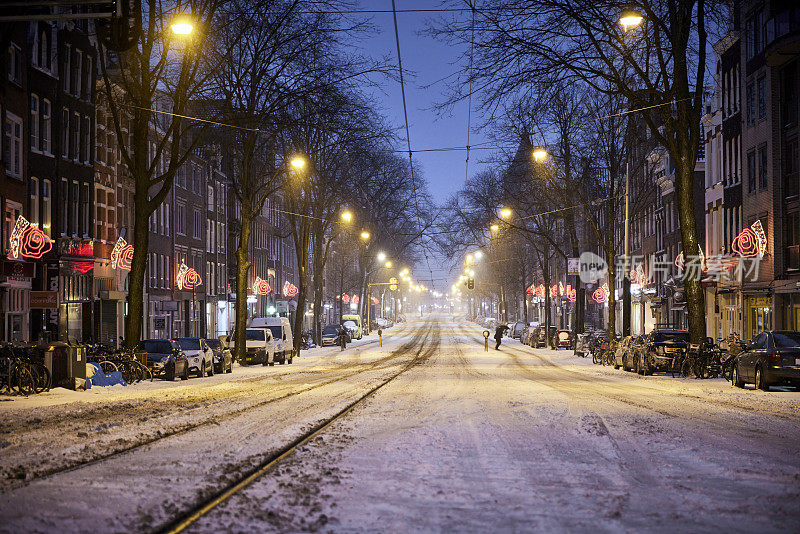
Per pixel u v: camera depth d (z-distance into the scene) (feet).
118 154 160.04
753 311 150.20
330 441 42.42
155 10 100.37
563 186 179.93
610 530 23.88
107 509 25.89
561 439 43.24
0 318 111.45
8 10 58.54
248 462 34.94
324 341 238.68
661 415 54.95
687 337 109.60
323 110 117.80
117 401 68.03
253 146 147.23
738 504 27.61
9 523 23.91
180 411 58.18
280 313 303.27
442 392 76.07
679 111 100.48
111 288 154.92
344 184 201.57
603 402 64.85
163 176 106.32
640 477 32.60
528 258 298.35
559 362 153.99
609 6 88.89
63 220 136.36
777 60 131.54
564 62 88.43
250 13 111.14
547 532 23.57
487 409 59.11
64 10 134.41
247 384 92.73
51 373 80.02
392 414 56.08
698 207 196.03
